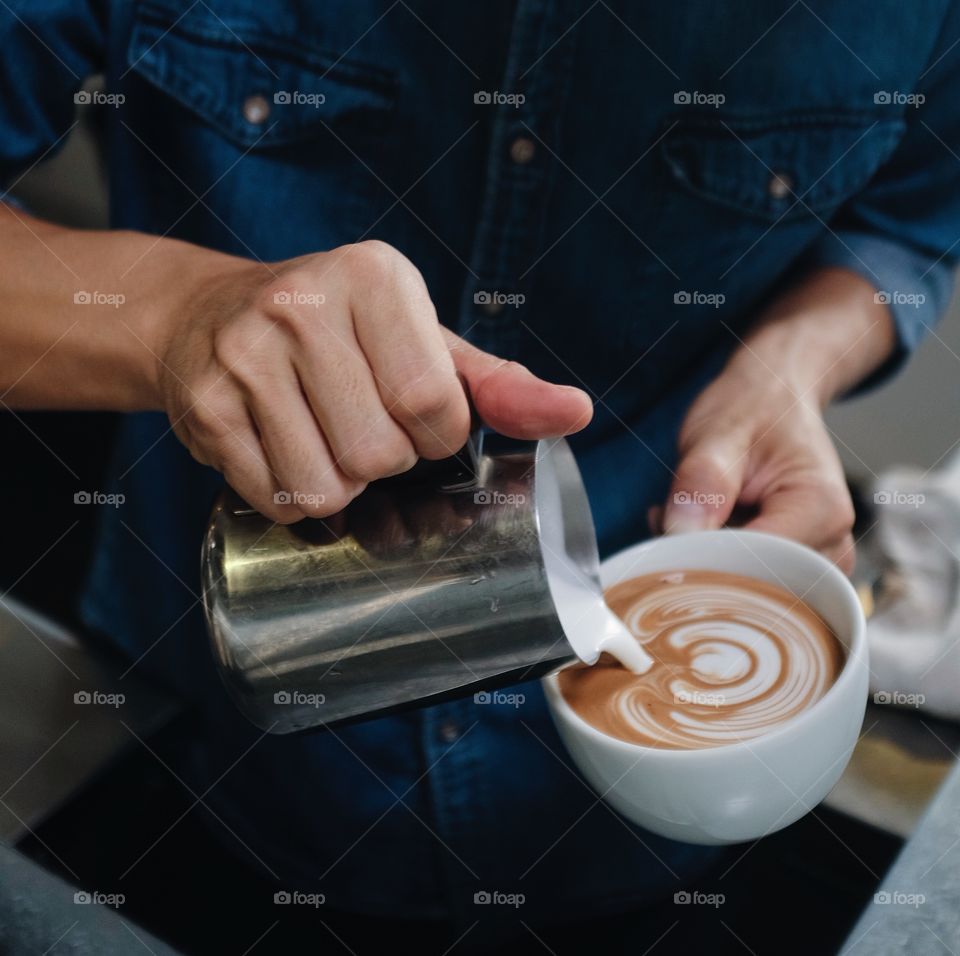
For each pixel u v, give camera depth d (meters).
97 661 0.74
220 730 0.80
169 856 0.70
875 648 0.66
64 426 1.51
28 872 0.39
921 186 0.84
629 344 0.79
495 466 0.48
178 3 0.70
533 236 0.73
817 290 0.83
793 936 0.62
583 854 0.74
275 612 0.48
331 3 0.68
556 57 0.67
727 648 0.55
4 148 0.73
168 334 0.54
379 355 0.44
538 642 0.48
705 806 0.47
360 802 0.77
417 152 0.72
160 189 0.78
